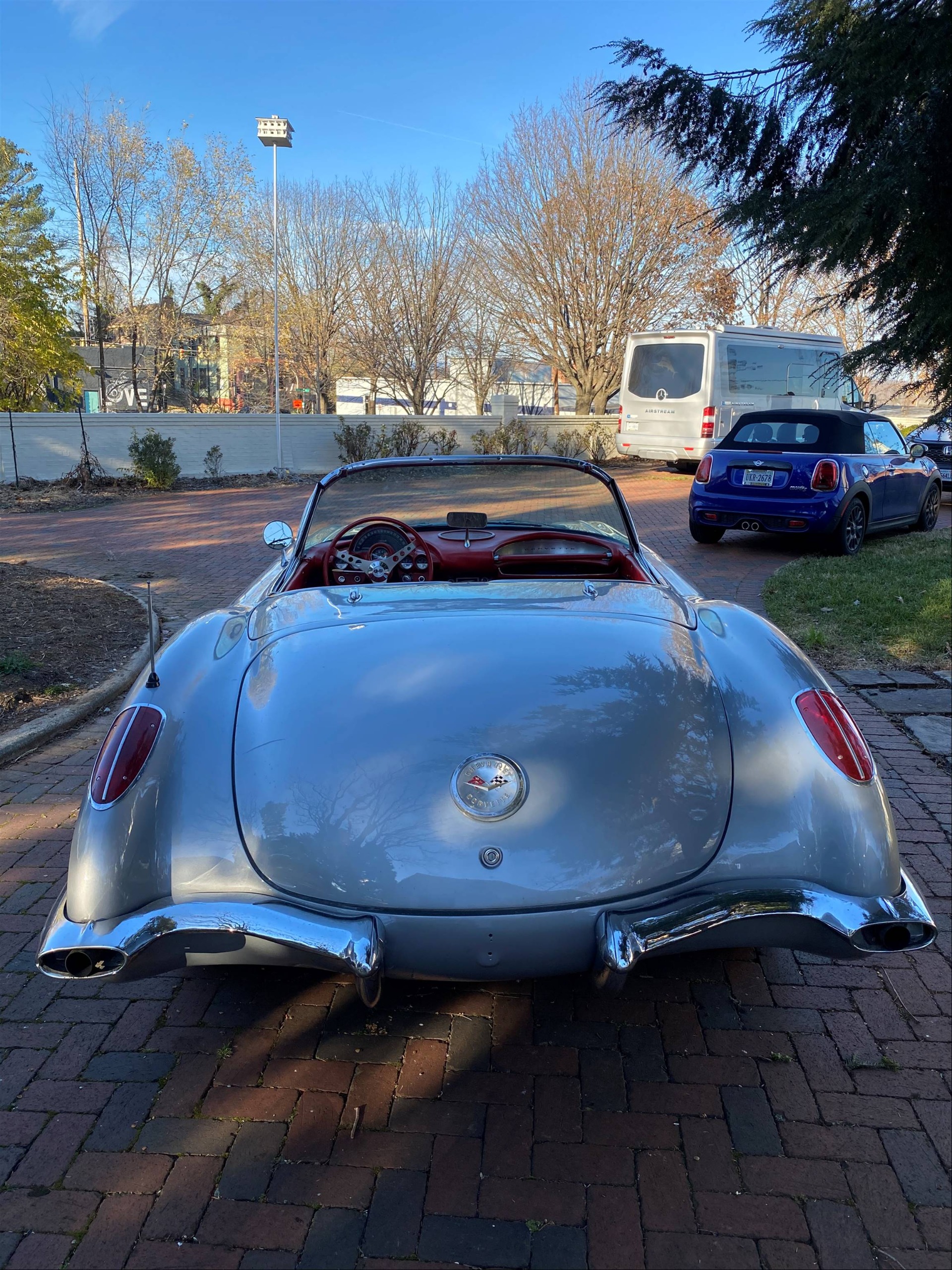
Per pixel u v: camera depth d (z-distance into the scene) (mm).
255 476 19172
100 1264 1778
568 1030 2471
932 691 5090
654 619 2715
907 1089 2223
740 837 2098
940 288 5867
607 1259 1776
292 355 32156
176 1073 2316
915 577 7957
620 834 2025
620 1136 2090
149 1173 1996
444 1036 2451
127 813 2113
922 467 11000
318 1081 2285
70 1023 2516
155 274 26312
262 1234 1842
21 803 3908
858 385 18953
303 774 2111
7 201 19656
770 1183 1950
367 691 2287
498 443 21453
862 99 5812
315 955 1938
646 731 2176
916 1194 1917
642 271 24094
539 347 26375
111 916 2043
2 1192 1946
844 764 2199
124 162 24766
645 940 1928
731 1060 2340
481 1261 1774
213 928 1960
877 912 2045
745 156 6500
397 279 27875
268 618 2820
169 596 8117
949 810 3658
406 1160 2027
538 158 23828
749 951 2820
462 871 1974
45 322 19875
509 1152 2047
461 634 2553
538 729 2145
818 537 9742
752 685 2377
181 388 35500
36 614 7113
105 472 17594
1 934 2936
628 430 18891
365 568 3602
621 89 6605
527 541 3766
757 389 18422
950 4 5285
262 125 18219
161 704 2346
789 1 6008
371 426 21047
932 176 5547
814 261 6395
